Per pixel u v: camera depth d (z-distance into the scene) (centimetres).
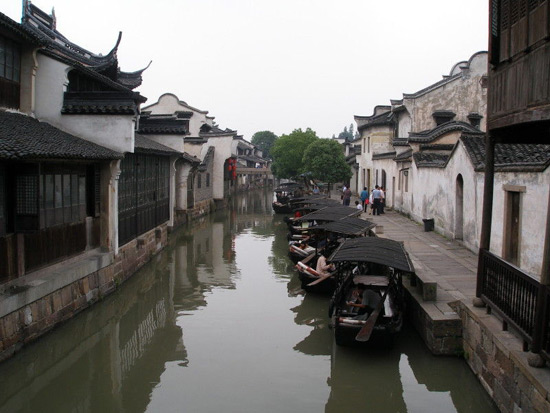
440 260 1430
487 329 784
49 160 1023
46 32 1831
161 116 2462
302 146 4744
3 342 858
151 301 1391
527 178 1109
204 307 1334
